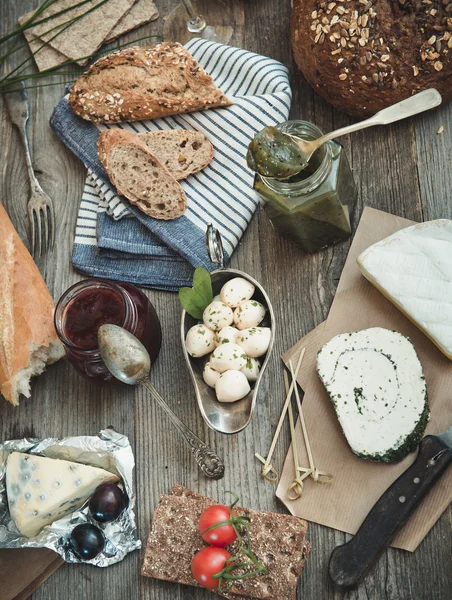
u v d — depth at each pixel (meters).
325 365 0.68
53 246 0.77
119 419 0.73
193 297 0.68
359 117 0.74
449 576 0.65
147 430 0.72
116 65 0.75
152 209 0.73
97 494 0.67
